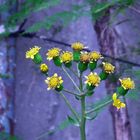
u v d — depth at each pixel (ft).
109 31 14.08
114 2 11.19
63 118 26.09
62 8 24.03
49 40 15.24
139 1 12.28
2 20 15.69
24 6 12.37
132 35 23.98
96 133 26.53
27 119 26.11
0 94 19.85
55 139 26.09
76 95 7.98
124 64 12.74
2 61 19.77
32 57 8.48
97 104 10.18
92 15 11.85
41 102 26.09
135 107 25.49
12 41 19.79
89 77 7.91
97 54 8.02
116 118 14.11
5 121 19.79
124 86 7.92
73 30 26.30
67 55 8.11
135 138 25.61
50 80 8.00
